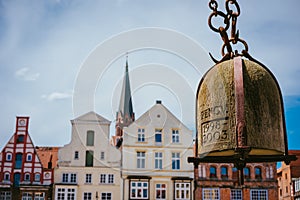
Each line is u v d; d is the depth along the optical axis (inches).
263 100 209.3
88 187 1258.0
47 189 1261.1
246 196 1291.8
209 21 220.4
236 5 221.0
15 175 1284.4
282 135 218.2
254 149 211.9
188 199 1234.0
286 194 1449.3
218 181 1286.9
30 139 1306.6
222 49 223.3
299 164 1428.4
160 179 1234.0
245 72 211.5
